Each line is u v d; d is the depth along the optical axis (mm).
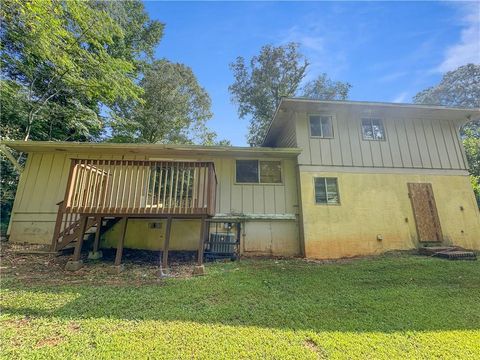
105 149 8188
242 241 8250
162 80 18500
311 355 2664
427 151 9250
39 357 2486
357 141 9047
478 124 17375
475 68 20453
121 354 2586
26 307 3646
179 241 8086
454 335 3139
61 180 8336
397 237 8328
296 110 9125
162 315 3541
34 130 12578
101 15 10305
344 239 8102
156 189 7707
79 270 5598
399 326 3363
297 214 8578
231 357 2598
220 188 8562
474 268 6109
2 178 12117
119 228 8094
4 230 10750
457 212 8766
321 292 4629
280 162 9062
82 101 14391
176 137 20547
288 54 20016
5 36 9609
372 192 8633
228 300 4164
